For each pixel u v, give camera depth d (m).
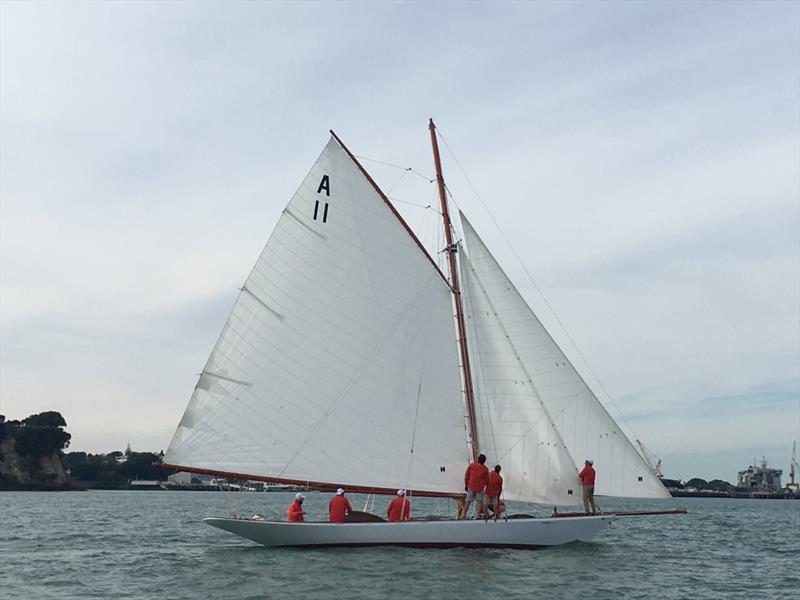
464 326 40.31
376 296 39.03
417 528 36.75
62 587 29.89
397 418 38.62
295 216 38.75
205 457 37.22
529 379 39.12
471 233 40.41
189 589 28.92
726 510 136.75
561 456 38.41
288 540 37.12
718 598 29.33
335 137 39.16
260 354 38.03
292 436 37.88
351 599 26.80
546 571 32.47
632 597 28.48
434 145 41.72
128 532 56.75
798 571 37.56
